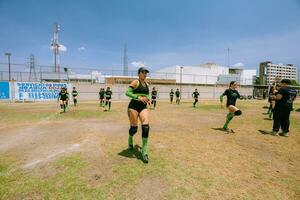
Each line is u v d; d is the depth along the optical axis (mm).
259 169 4098
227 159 4613
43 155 4762
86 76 34469
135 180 3500
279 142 6207
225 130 7938
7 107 17922
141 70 4512
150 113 13930
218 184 3418
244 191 3217
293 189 3311
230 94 7676
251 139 6547
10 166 4098
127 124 9125
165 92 38969
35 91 27000
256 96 50594
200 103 25938
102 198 2945
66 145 5602
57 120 10344
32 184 3342
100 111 14656
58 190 3158
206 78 50031
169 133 7262
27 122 9672
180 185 3354
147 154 4742
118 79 37094
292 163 4473
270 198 3035
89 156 4672
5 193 3055
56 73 31219
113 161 4359
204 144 5816
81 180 3490
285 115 7070
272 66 84312
